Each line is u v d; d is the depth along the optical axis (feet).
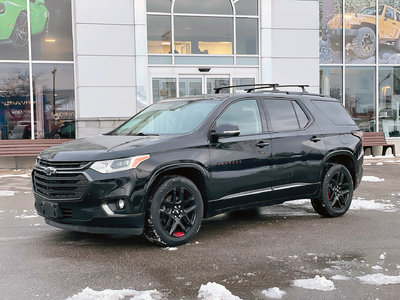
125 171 16.22
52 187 16.93
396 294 12.48
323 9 52.60
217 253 16.48
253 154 19.44
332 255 16.19
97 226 16.35
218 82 47.11
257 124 20.16
